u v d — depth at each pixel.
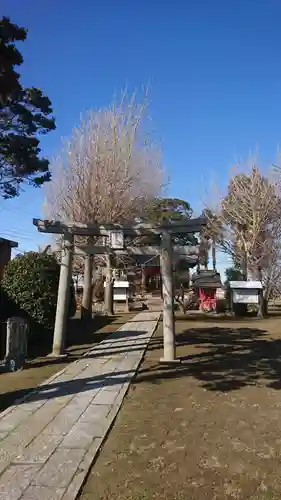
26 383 7.94
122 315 24.38
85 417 5.95
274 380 8.32
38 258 12.14
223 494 3.77
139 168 20.55
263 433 5.34
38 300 11.80
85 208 18.86
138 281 40.78
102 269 29.58
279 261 28.27
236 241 29.58
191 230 10.38
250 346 12.78
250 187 28.31
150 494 3.77
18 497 3.64
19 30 6.72
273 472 4.21
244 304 27.12
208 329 17.56
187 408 6.45
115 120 19.83
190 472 4.21
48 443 4.93
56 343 10.91
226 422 5.77
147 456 4.61
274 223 28.23
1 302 11.75
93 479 4.05
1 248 18.50
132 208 20.03
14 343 9.30
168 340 10.30
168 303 10.38
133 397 7.12
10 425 5.58
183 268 28.78
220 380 8.32
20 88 7.71
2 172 8.74
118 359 10.55
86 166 19.19
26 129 8.38
